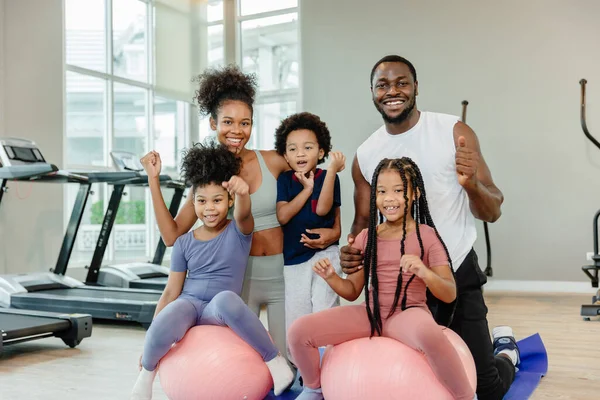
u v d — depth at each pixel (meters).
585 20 6.67
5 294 4.94
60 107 6.40
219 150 2.39
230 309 2.10
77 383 2.93
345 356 1.92
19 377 3.07
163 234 2.44
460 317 2.35
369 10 7.61
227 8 8.77
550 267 6.78
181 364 2.07
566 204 6.73
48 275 5.38
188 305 2.19
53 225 6.31
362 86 7.66
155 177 2.43
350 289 2.12
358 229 2.59
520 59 6.91
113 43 7.50
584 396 2.63
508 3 6.95
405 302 1.98
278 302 2.57
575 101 6.71
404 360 1.84
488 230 6.69
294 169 2.61
